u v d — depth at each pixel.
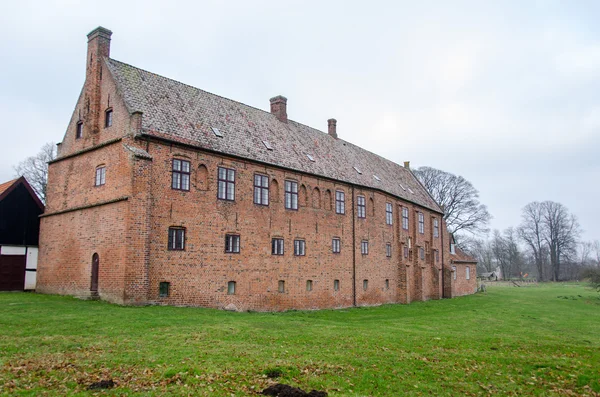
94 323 17.92
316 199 35.78
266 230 30.88
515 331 25.08
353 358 15.09
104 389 10.91
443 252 57.72
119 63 28.28
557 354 17.92
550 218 116.19
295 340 17.52
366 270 40.75
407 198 49.66
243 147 30.38
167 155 25.31
